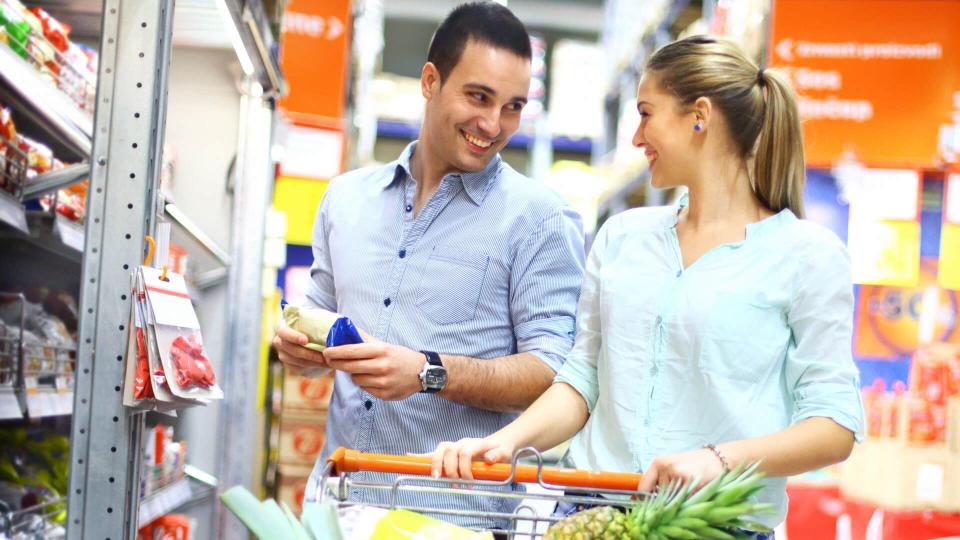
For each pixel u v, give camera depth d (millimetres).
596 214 9234
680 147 1976
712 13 6254
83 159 3320
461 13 2402
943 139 5086
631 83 8320
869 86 5117
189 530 3582
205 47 3619
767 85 2006
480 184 2492
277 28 3969
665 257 1995
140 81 2117
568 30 13062
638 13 7637
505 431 1922
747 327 1877
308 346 2176
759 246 1920
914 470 4848
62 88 2867
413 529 1538
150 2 2127
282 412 5520
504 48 2344
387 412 2412
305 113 6641
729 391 1869
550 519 1637
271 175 4121
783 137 1985
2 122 2580
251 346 4062
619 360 1969
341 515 1568
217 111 3918
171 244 3594
